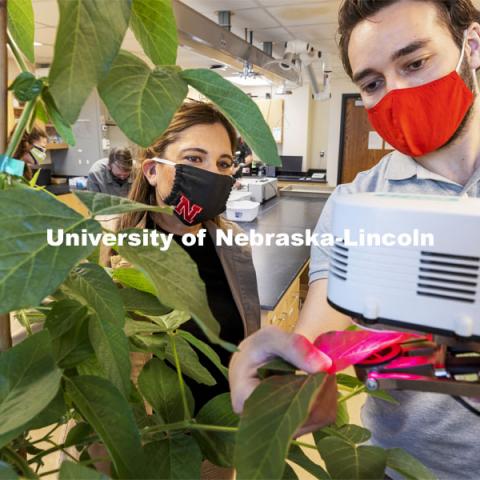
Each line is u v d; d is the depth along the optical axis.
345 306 0.37
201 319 0.27
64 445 0.37
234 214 3.01
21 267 0.24
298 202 3.96
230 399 0.42
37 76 0.30
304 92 6.54
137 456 0.31
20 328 0.49
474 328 0.32
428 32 0.68
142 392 0.44
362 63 0.73
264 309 1.59
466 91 0.74
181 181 1.03
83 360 0.37
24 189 0.27
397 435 0.91
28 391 0.29
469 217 0.31
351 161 6.36
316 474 0.40
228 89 0.30
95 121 5.47
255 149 0.30
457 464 0.84
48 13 2.79
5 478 0.27
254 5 3.02
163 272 0.29
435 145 0.78
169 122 0.28
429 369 0.35
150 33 0.37
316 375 0.30
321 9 3.10
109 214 0.28
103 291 0.33
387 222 0.34
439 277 0.32
